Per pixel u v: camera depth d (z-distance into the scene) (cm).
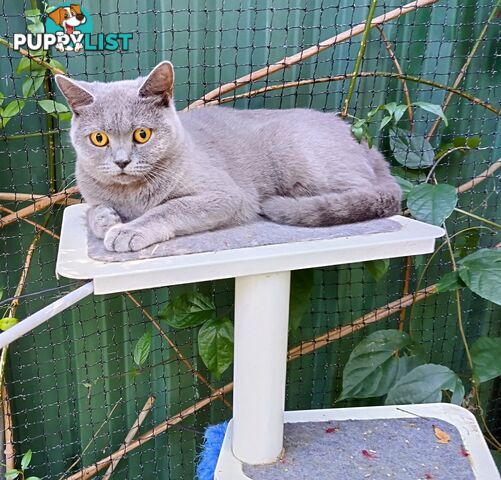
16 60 132
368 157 139
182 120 132
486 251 138
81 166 117
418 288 160
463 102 154
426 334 171
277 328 107
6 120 130
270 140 135
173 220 108
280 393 113
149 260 95
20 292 141
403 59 150
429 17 146
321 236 106
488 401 177
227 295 158
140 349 140
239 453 118
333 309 164
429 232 108
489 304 171
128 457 165
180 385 162
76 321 150
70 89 108
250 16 139
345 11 143
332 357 169
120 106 108
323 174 131
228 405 166
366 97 152
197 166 119
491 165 158
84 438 160
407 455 117
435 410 131
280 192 136
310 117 140
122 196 116
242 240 105
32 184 137
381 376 146
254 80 140
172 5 134
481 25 147
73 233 113
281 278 104
